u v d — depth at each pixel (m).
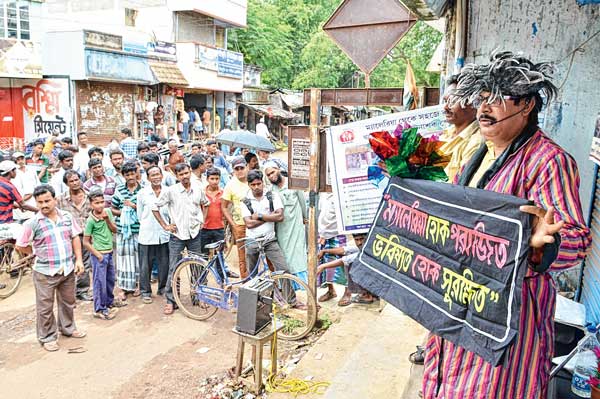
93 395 4.23
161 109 20.59
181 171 5.93
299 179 5.21
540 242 1.48
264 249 5.79
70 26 22.78
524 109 1.70
